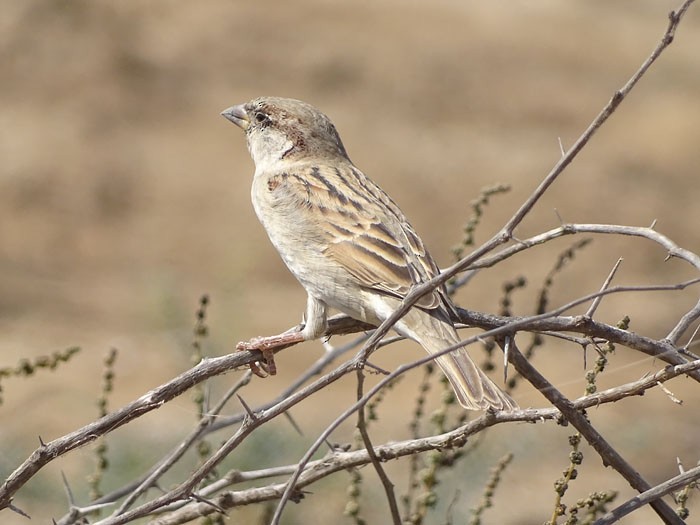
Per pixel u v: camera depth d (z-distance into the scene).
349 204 7.14
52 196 23.73
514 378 7.49
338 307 6.95
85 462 11.85
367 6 32.84
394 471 11.90
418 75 30.55
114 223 23.48
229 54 30.12
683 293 22.00
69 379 15.91
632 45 33.69
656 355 5.48
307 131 8.20
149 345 17.61
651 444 13.95
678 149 28.16
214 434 9.78
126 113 27.05
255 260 22.64
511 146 28.02
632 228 5.13
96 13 29.92
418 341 6.25
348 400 15.62
